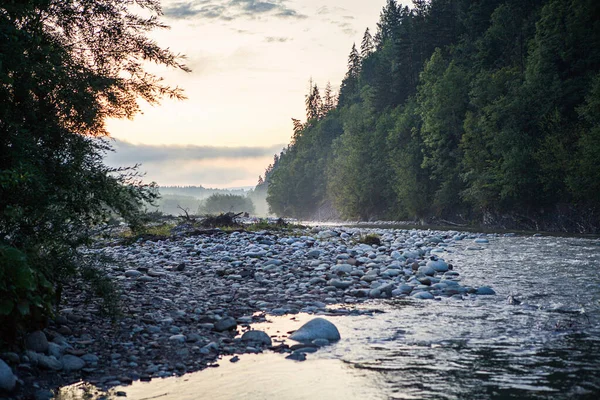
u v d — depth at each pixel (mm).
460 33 73500
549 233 34844
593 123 38844
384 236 26859
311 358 5648
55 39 6441
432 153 57656
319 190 113375
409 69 83125
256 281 11312
